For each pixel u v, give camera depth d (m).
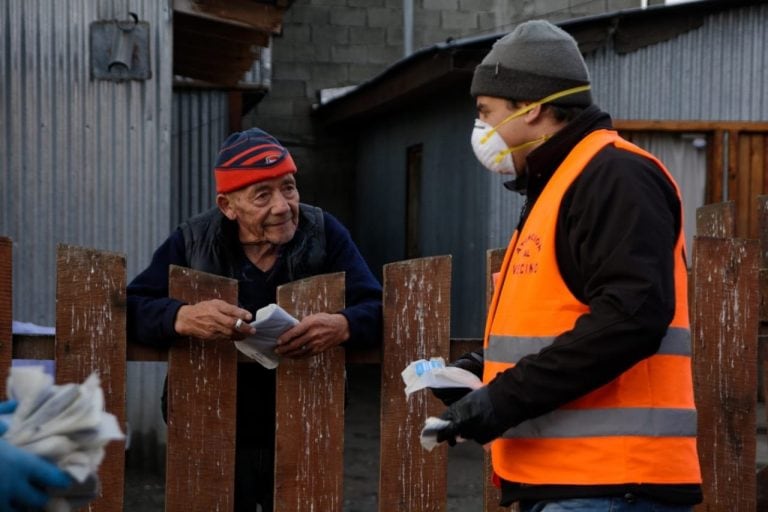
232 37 7.02
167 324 2.66
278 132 14.19
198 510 2.78
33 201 6.14
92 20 6.20
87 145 6.22
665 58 9.48
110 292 2.73
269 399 2.97
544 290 2.08
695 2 9.30
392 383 2.87
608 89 9.41
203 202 8.66
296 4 14.15
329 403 2.84
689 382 2.13
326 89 14.20
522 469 2.12
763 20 9.55
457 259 10.53
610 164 2.01
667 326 1.92
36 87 6.14
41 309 6.17
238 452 2.97
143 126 6.28
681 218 2.10
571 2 14.63
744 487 3.04
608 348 1.89
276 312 2.60
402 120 12.30
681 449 2.07
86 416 1.43
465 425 2.02
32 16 6.12
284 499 2.82
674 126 9.48
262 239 2.91
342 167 14.37
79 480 1.41
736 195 9.55
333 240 3.00
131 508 5.46
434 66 9.66
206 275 2.77
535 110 2.19
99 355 2.72
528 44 2.20
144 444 6.25
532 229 2.14
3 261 2.68
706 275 3.02
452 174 10.66
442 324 2.89
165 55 6.29
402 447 2.88
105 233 6.25
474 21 14.62
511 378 2.00
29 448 1.40
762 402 7.48
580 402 2.05
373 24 14.39
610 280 1.94
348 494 5.94
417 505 2.89
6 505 1.35
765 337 3.12
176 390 2.76
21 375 1.51
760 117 9.59
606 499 2.02
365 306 2.81
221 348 2.78
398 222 12.52
